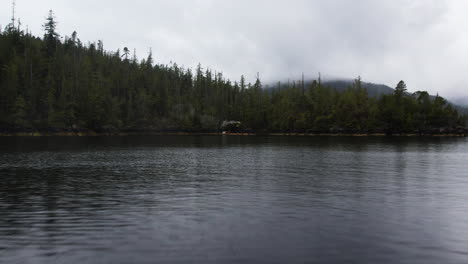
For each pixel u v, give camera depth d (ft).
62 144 268.00
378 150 225.56
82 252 42.73
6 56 497.05
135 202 69.72
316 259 40.73
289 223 55.06
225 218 57.88
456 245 45.44
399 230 51.60
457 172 115.55
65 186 87.81
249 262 39.75
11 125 424.46
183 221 56.13
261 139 420.77
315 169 123.44
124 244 45.44
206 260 40.27
